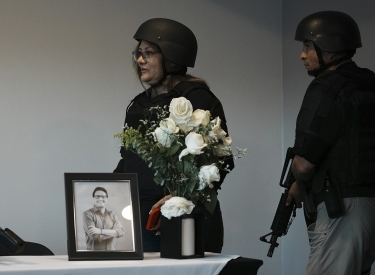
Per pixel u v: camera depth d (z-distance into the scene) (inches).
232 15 176.7
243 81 177.2
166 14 165.9
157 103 100.9
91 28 154.9
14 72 145.6
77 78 152.6
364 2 156.2
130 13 160.4
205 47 171.8
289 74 180.7
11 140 144.4
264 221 178.2
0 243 67.3
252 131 177.6
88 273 62.7
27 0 147.9
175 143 75.5
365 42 155.6
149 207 96.5
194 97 99.3
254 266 72.7
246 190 176.2
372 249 107.7
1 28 144.7
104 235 72.3
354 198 104.1
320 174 106.2
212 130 76.7
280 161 181.9
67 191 73.0
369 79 108.3
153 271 66.2
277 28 183.8
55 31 150.6
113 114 156.5
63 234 148.5
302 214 173.3
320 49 113.5
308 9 174.2
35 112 147.3
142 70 104.1
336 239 104.7
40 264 65.7
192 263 68.4
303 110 107.0
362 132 104.5
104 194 74.1
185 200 73.7
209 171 74.4
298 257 174.2
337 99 105.0
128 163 100.7
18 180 144.6
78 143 151.8
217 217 97.9
